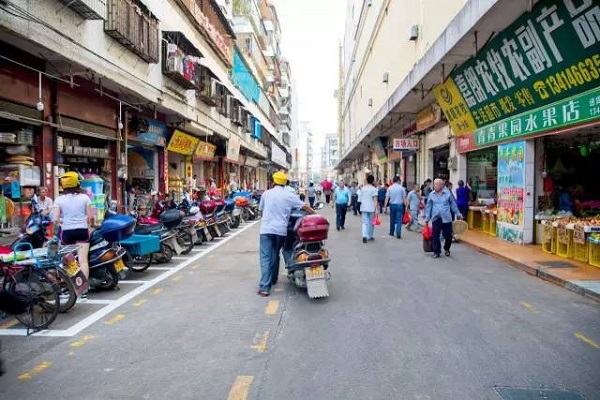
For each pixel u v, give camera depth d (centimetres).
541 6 869
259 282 761
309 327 545
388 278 827
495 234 1388
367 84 3781
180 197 1989
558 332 525
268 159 5097
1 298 519
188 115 1850
